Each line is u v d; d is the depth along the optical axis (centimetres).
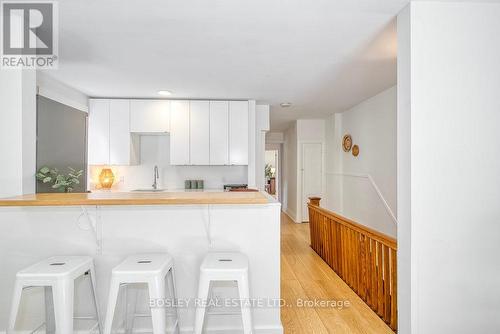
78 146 382
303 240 551
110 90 413
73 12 212
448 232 199
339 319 264
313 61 309
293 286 336
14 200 183
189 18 221
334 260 384
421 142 199
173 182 496
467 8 200
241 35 250
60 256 211
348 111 581
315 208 459
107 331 179
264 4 203
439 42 200
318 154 714
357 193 543
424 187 199
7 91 216
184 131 459
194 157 459
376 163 466
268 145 966
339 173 623
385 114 434
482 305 199
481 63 200
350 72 346
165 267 194
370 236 279
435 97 199
